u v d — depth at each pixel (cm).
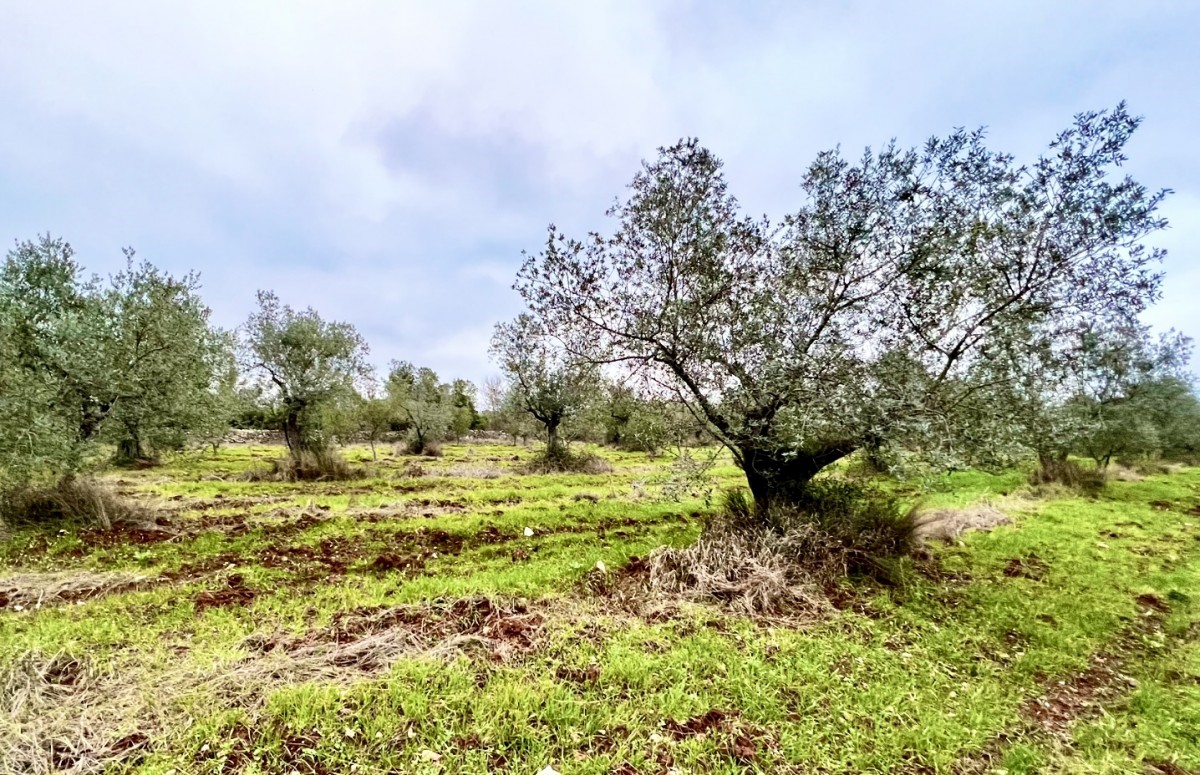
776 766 366
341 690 417
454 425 4722
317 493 1561
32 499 947
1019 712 460
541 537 1024
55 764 333
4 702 381
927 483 645
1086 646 595
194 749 346
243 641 506
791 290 754
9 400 868
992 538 1043
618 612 611
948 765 377
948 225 679
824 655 522
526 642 520
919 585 746
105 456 1119
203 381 1305
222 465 2358
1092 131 605
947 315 702
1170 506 1498
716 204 785
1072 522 1212
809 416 651
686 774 350
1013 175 651
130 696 402
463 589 676
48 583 673
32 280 1191
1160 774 383
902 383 650
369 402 3164
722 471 2306
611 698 432
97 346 1004
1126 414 1728
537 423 3272
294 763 342
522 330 997
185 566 780
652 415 907
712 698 438
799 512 805
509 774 345
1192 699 487
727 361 764
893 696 457
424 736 373
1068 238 624
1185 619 667
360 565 803
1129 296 617
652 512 1271
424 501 1373
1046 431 696
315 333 2536
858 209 721
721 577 681
